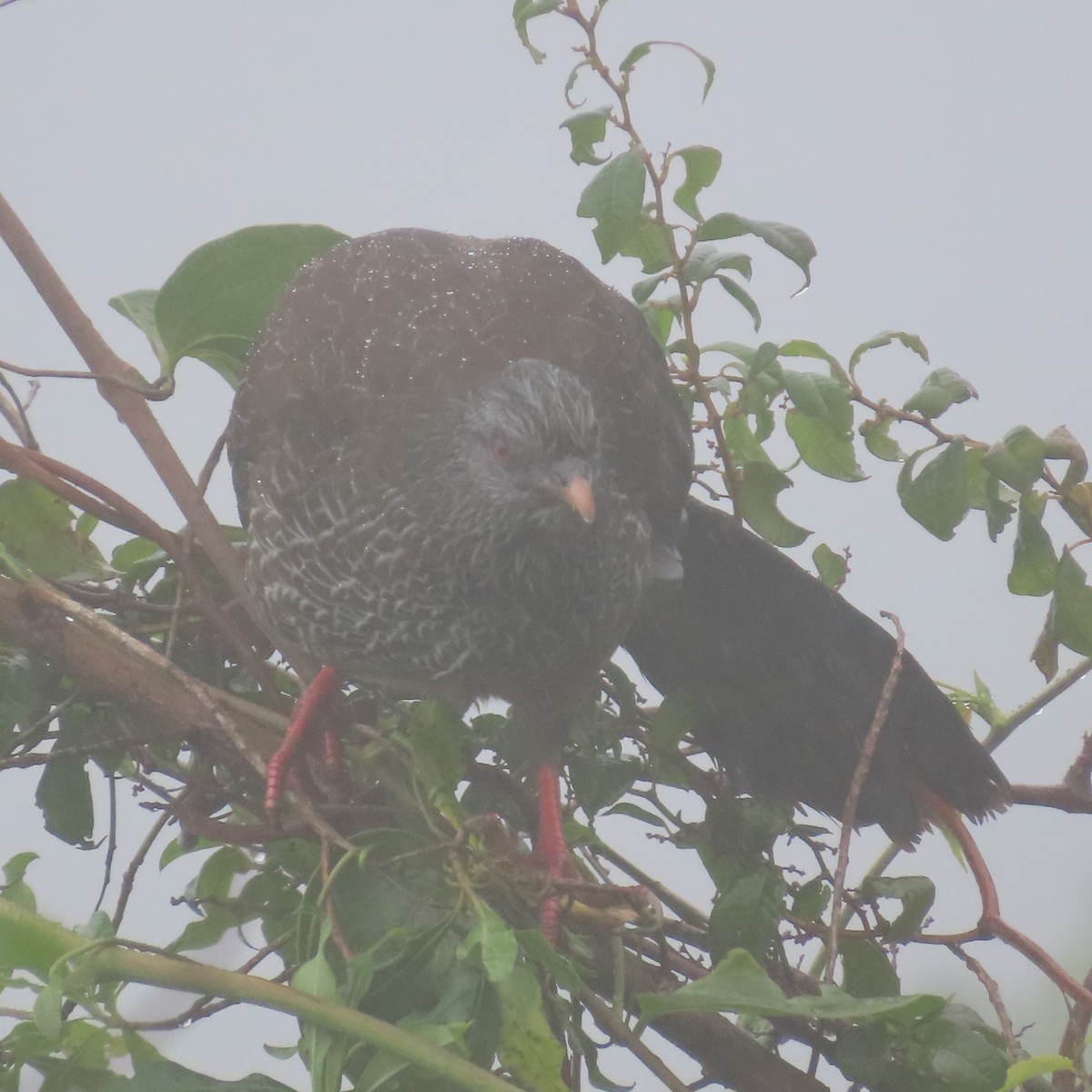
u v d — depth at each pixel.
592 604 7.18
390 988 5.06
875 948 6.23
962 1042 5.59
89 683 6.02
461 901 5.12
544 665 7.18
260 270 7.08
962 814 7.18
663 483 7.69
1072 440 6.85
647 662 7.85
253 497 7.39
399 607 7.12
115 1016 5.06
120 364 6.79
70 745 6.42
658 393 7.78
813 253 6.58
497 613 7.08
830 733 7.39
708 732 7.38
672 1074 5.41
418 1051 4.77
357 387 7.17
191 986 4.86
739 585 7.69
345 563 7.12
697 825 6.67
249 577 7.43
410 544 7.01
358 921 5.49
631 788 6.94
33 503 6.90
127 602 6.73
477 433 6.93
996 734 7.38
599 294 7.86
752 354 6.84
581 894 6.00
